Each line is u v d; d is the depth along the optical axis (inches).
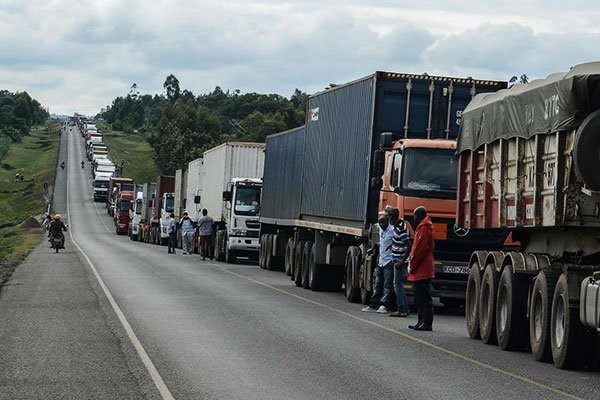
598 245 1093.8
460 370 1077.8
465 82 1926.7
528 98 1200.2
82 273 2652.6
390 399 889.5
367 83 1963.6
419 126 1920.5
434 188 1761.8
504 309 1299.2
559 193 1090.1
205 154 4131.4
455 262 1759.4
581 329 1091.9
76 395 899.4
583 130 1037.2
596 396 922.7
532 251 1339.8
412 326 1504.7
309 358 1143.6
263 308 1749.5
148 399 879.7
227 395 902.4
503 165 1299.2
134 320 1513.3
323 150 2300.7
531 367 1125.7
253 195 3474.4
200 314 1619.1
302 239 2500.0
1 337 1312.7
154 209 5497.1
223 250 3590.1
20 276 2551.7
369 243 1905.8
